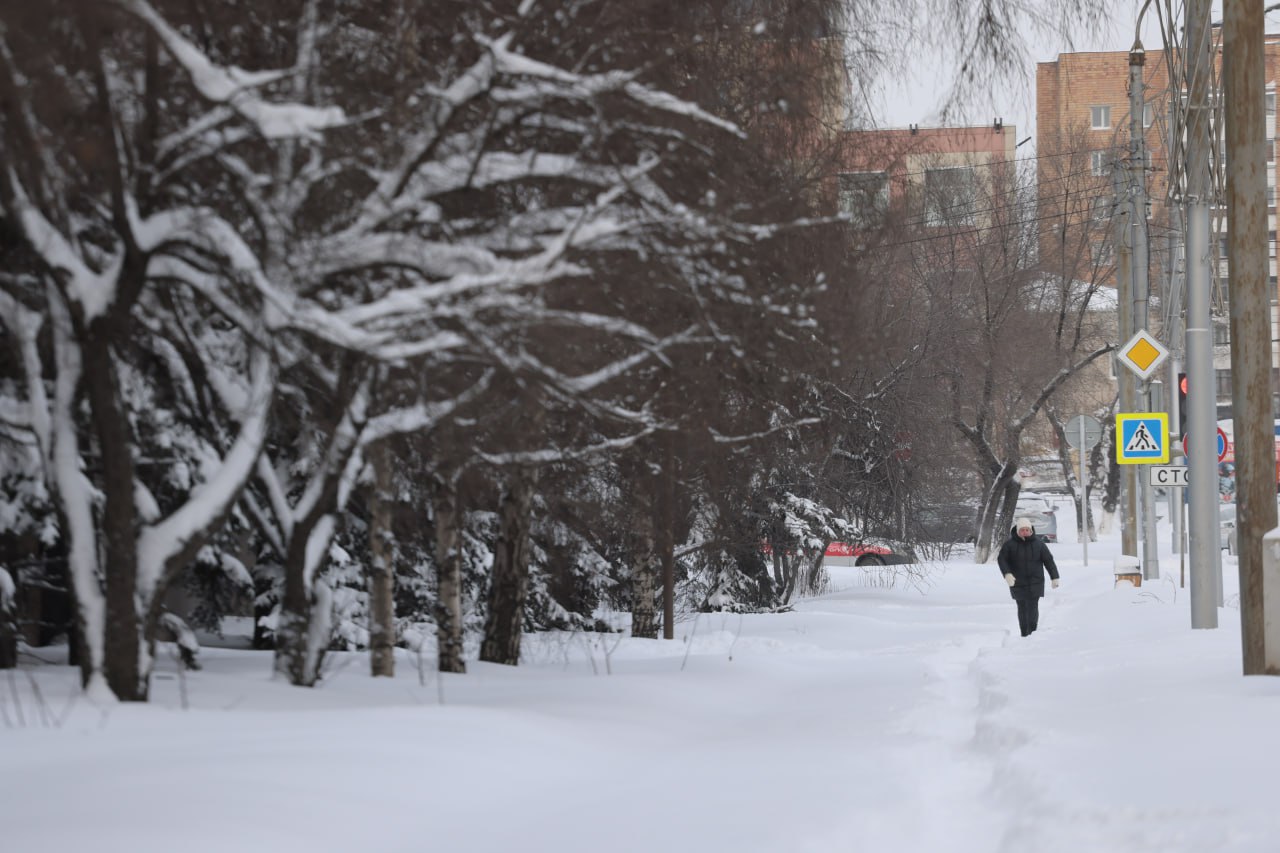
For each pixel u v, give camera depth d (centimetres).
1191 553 4556
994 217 12319
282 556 3039
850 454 7500
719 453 3747
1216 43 4594
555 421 3206
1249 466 3216
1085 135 14362
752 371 3142
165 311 2705
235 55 2558
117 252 2386
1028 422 12875
